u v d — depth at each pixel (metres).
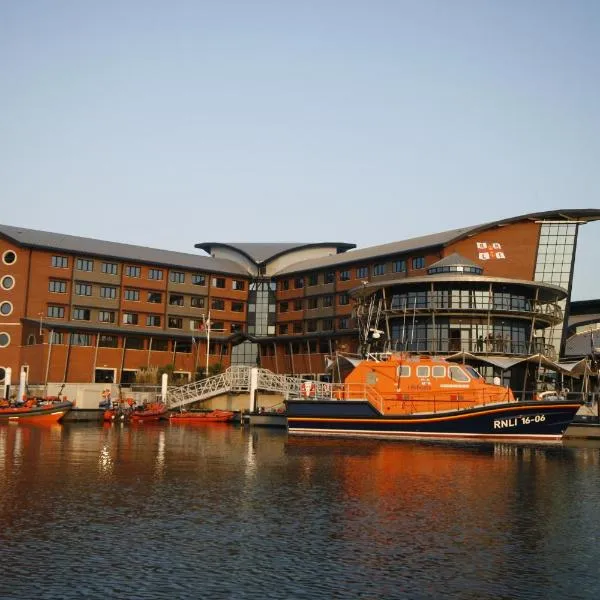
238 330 107.81
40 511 20.70
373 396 47.19
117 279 96.94
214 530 18.72
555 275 83.00
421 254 85.06
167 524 19.31
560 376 75.69
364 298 78.69
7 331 90.75
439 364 47.03
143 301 99.00
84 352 91.38
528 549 17.28
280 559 16.19
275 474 28.66
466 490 25.12
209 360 104.06
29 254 91.19
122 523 19.36
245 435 51.88
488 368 69.75
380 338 75.44
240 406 76.75
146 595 13.80
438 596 14.02
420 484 26.30
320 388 63.19
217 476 28.06
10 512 20.53
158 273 100.94
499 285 71.25
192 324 103.06
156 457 34.81
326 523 19.66
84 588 14.13
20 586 14.19
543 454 37.50
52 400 71.62
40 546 16.92
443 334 70.94
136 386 82.31
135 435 50.72
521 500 23.31
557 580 15.00
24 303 90.56
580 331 97.88
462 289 71.00
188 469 30.14
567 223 83.06
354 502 22.64
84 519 19.75
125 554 16.39
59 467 30.48
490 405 44.38
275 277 107.19
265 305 108.44
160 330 99.44
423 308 69.94
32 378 88.50
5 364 90.56
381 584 14.63
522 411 44.34
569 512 21.48
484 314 69.94
